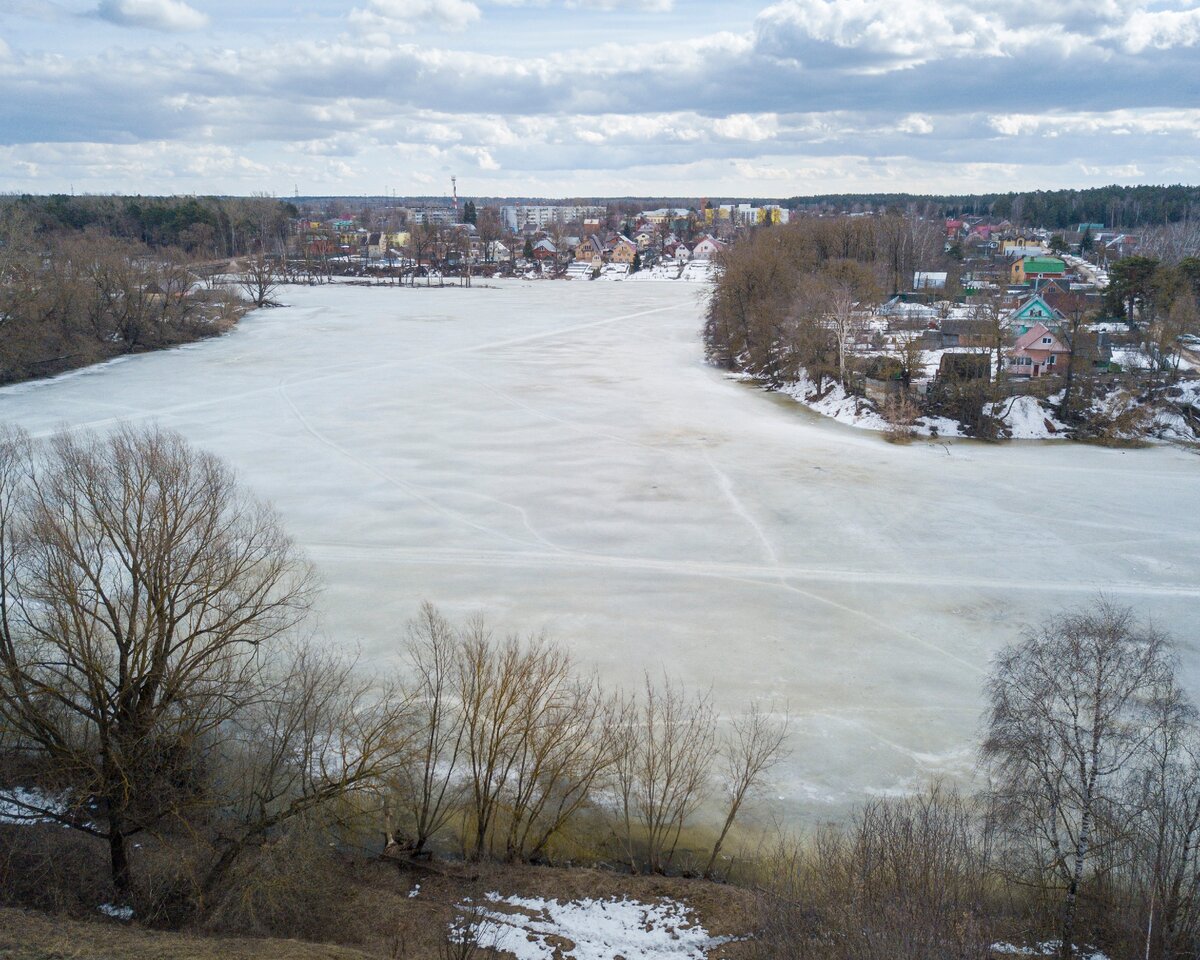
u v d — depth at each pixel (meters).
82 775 24.61
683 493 60.28
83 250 115.56
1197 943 21.05
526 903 25.20
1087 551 51.09
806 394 89.69
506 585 45.56
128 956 20.61
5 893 24.25
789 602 44.25
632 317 153.88
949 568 48.53
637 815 29.44
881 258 143.12
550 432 75.00
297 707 26.83
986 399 77.62
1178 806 23.33
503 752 28.77
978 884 23.16
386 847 27.53
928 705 35.34
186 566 28.80
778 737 32.97
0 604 25.73
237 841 25.12
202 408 82.12
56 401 84.75
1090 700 24.64
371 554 49.22
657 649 39.31
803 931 21.00
